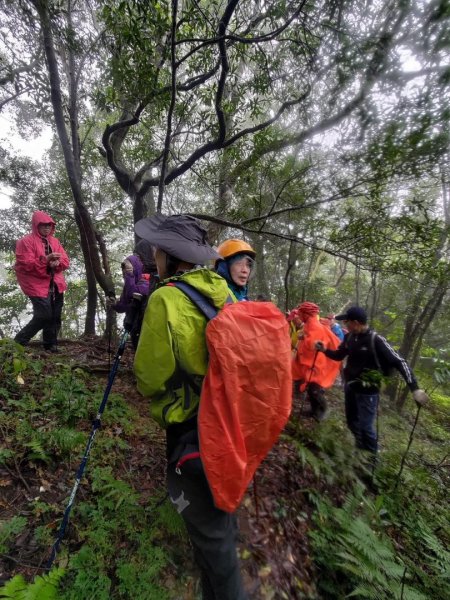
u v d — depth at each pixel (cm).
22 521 188
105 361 486
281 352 151
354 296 1092
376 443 375
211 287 165
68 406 296
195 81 465
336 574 228
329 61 330
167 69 446
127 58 341
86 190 892
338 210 455
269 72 428
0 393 288
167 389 160
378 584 210
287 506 269
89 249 538
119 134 634
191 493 153
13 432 258
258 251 956
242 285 260
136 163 719
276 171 505
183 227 191
